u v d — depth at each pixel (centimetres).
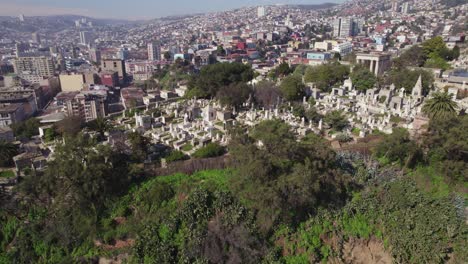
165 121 7725
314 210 4697
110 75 18288
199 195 4588
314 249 4409
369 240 4578
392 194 4791
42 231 4344
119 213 4481
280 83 9712
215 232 4328
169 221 4372
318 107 8006
